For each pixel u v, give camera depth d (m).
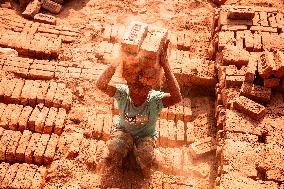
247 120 2.91
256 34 3.69
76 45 4.02
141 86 2.44
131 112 2.57
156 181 2.79
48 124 3.09
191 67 3.60
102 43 3.99
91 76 3.58
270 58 3.09
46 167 2.93
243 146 2.74
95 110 3.35
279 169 2.60
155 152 2.94
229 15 3.87
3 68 3.51
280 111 3.00
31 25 4.15
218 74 3.47
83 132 3.13
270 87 3.10
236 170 2.60
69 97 3.33
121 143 2.68
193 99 3.62
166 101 2.55
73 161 2.94
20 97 3.27
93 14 4.59
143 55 2.29
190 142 3.14
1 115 3.13
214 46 3.87
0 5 4.53
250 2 4.70
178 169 2.91
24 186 2.69
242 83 3.19
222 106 3.23
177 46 4.07
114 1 4.82
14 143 2.95
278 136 2.81
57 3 4.60
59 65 3.68
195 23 4.55
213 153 3.04
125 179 2.78
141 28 2.37
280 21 3.89
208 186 2.85
